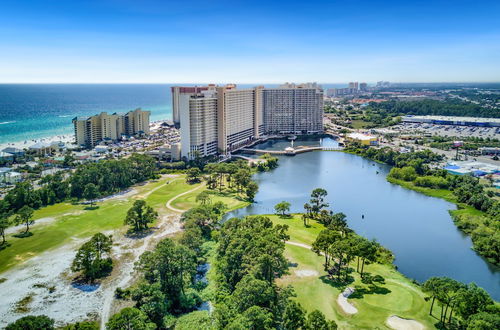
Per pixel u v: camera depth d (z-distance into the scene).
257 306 114.12
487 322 104.44
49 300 140.75
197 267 166.12
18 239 191.75
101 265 161.38
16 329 102.81
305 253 177.75
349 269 163.25
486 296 119.75
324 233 166.88
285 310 117.75
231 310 120.50
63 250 180.88
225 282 149.00
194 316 129.62
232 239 164.38
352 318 125.50
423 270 169.88
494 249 181.50
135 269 154.38
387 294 140.88
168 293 139.62
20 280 154.00
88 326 110.62
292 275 156.38
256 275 134.75
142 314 116.62
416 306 132.38
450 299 118.69
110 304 138.62
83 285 151.25
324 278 154.00
